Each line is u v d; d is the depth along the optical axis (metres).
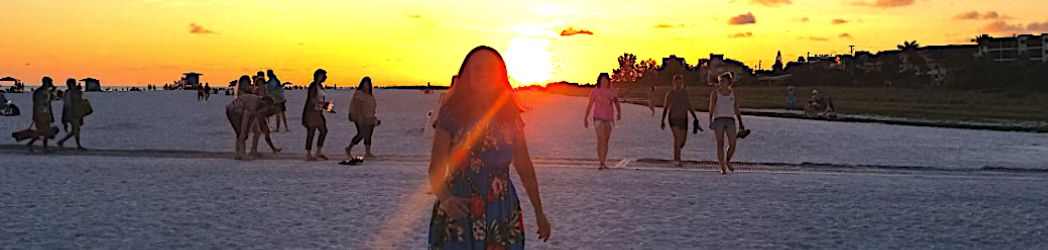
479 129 4.35
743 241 8.10
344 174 13.77
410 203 10.41
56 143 20.84
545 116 40.09
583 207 10.16
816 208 10.20
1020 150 21.06
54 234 8.27
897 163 17.09
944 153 19.95
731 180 13.23
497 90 4.41
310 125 16.28
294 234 8.33
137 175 13.48
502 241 4.44
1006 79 113.19
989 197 11.31
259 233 8.38
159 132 25.66
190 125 29.75
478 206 4.37
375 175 13.62
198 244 7.83
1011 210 10.14
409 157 17.12
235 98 16.72
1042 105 67.94
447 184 4.38
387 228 8.69
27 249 7.57
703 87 163.38
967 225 9.06
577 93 138.12
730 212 9.84
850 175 14.21
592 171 14.52
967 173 14.80
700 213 9.77
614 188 12.05
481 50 4.43
